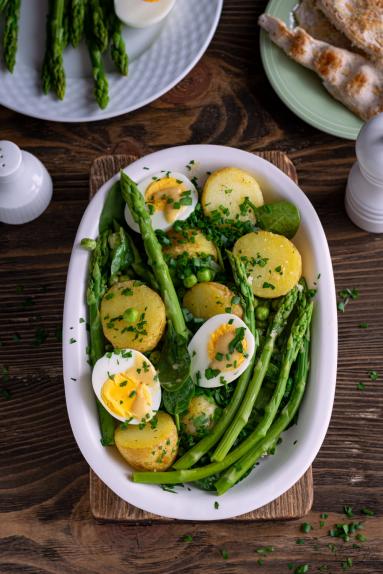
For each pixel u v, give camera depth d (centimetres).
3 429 83
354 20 84
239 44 89
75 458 82
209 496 70
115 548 80
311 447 70
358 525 80
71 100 85
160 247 74
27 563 81
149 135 88
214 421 72
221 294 72
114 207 75
